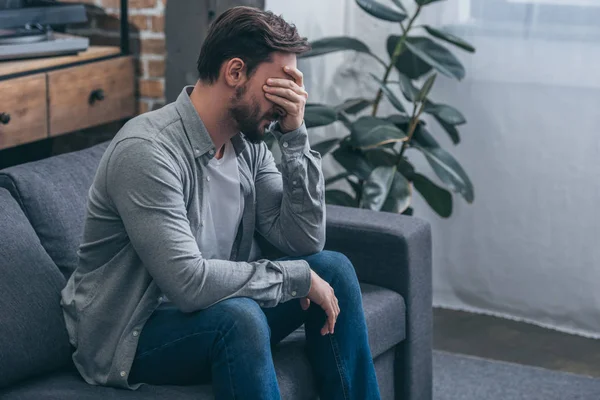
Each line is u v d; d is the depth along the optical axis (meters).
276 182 2.23
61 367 2.07
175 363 1.91
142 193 1.82
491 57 3.51
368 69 3.73
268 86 1.93
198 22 3.39
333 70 3.76
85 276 1.98
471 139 3.61
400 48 3.38
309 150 2.14
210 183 2.03
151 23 3.42
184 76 3.44
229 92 1.92
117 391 1.92
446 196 3.45
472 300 3.76
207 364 1.89
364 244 2.52
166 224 1.83
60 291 2.06
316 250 2.17
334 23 3.72
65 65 3.08
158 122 1.91
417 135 3.44
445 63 3.37
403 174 3.46
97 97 3.23
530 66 3.46
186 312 1.90
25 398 1.89
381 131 3.19
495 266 3.68
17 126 2.86
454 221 3.72
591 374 3.18
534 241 3.58
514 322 3.65
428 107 3.41
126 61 3.40
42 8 3.02
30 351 1.95
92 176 2.35
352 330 2.10
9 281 1.96
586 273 3.52
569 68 3.40
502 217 3.62
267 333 1.86
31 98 2.91
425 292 2.58
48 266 2.06
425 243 2.55
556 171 3.50
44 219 2.17
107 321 1.95
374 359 2.41
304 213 2.15
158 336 1.91
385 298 2.43
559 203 3.52
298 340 2.20
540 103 3.47
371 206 3.16
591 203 3.46
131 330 1.93
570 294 3.56
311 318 2.10
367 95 3.75
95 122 3.25
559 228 3.53
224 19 1.92
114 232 1.92
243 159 2.15
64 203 2.22
